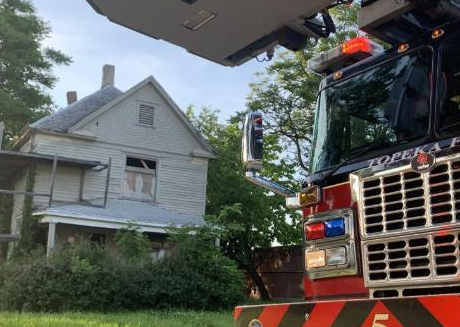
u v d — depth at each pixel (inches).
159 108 839.7
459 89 127.6
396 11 141.9
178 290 550.9
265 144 896.3
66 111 803.4
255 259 932.6
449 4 136.9
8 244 804.0
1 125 700.0
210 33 167.9
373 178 125.5
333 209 136.3
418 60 139.4
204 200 848.3
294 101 914.1
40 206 719.7
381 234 120.8
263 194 880.3
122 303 522.9
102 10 160.9
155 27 166.6
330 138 153.2
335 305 114.9
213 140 1003.3
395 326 103.9
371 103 146.6
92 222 685.3
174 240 642.8
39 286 493.0
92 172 773.3
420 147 127.0
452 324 96.3
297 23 162.4
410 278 114.5
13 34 1156.5
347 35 748.0
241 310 136.8
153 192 814.5
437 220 112.6
